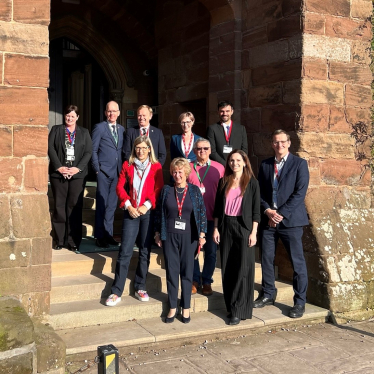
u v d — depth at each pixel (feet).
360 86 20.58
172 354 14.42
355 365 13.96
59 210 18.99
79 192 18.88
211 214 17.21
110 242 19.97
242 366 13.71
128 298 16.72
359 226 19.76
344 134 20.25
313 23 19.22
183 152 18.10
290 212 16.92
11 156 14.23
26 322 12.24
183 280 15.81
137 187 16.01
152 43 29.68
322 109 19.61
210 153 18.72
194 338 15.29
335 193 20.01
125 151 19.10
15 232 13.99
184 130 18.19
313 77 19.34
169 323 15.80
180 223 15.47
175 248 15.66
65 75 35.19
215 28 22.77
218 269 19.38
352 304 18.17
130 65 30.35
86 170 19.12
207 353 14.55
